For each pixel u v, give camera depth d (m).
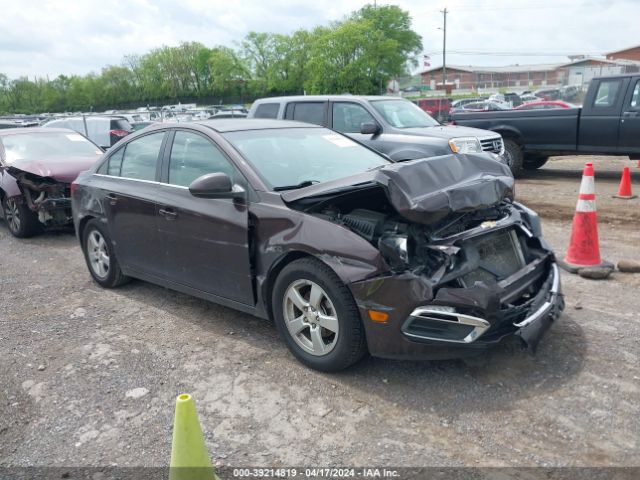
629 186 10.10
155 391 4.00
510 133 12.64
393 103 10.60
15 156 9.23
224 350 4.55
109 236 5.82
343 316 3.82
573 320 4.75
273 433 3.46
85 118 17.61
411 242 3.76
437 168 3.96
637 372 3.89
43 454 3.37
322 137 5.33
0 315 5.57
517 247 4.32
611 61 72.06
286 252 4.09
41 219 8.53
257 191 4.35
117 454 3.34
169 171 5.14
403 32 62.62
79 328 5.13
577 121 11.77
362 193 4.07
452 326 3.58
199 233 4.71
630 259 6.35
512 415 3.49
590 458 3.09
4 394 4.06
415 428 3.42
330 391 3.86
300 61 63.62
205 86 82.00
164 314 5.36
